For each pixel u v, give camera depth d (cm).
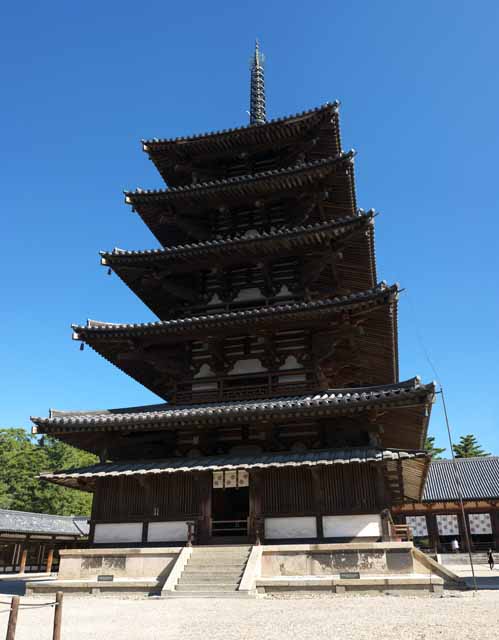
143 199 2947
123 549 2072
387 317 2292
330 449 2147
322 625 1193
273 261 2748
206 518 2133
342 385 2834
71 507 6831
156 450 2469
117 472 2162
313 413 2116
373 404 2020
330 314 2334
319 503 2045
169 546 2123
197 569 1934
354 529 1992
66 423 2309
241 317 2406
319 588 1797
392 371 2762
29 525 4984
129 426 2267
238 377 2533
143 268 2798
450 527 6288
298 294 2686
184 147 3156
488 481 6425
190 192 2892
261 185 2825
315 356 2450
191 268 2798
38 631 1291
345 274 2817
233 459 2169
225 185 2847
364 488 2028
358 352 2575
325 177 2761
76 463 8012
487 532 6162
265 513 2073
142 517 2194
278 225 2953
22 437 8506
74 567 2094
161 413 2262
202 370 2623
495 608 1397
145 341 2603
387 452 2012
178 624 1301
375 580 1786
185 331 2516
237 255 2695
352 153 2662
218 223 3061
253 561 1884
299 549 1920
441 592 1744
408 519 6444
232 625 1245
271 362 2498
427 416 2119
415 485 3088
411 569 1836
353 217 2444
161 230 3189
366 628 1130
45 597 1980
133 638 1141
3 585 3056
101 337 2558
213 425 2284
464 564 5491
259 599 1753
